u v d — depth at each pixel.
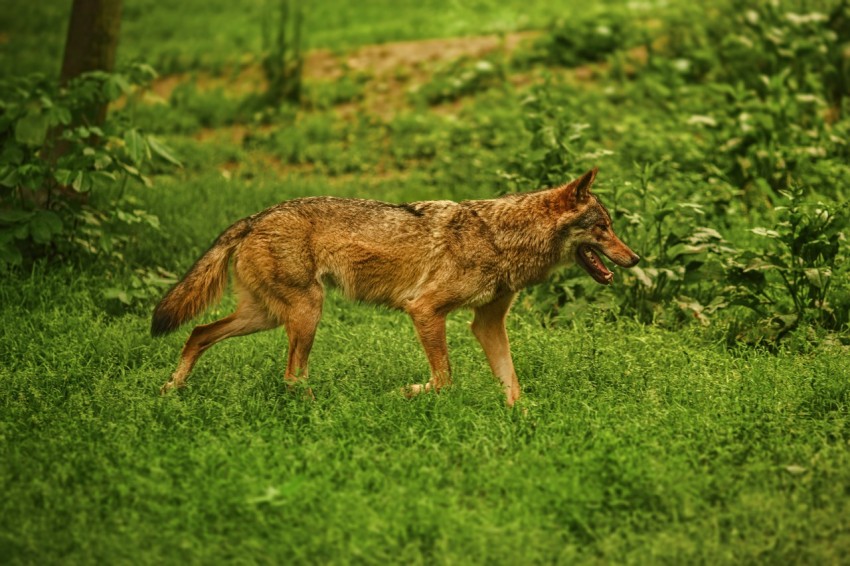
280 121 24.45
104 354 12.29
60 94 15.17
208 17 33.75
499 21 29.58
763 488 8.84
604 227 11.69
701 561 7.77
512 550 7.74
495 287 11.48
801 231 13.02
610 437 9.62
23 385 11.03
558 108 15.63
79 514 8.23
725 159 19.33
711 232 13.71
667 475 8.84
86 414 10.22
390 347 12.48
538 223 11.50
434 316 11.30
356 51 28.09
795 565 7.78
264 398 11.16
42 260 14.73
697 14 25.41
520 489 8.75
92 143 16.22
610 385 11.39
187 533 8.00
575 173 14.98
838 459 9.27
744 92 20.41
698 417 10.15
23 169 14.12
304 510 8.45
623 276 14.13
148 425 10.08
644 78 23.75
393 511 8.31
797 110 20.39
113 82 14.98
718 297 13.62
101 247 14.98
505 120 22.59
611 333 13.02
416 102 24.81
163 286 14.88
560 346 12.50
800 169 18.45
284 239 11.14
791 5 23.47
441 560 7.70
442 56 26.89
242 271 11.34
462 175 20.31
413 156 22.20
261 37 30.53
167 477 8.88
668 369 11.78
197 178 20.47
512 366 11.75
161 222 17.38
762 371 11.45
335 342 12.98
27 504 8.38
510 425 10.17
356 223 11.30
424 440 9.74
